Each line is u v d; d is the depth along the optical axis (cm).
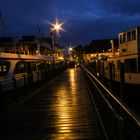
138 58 2084
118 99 617
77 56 10881
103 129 793
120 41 2512
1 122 967
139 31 2166
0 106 1183
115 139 581
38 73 2556
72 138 762
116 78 2473
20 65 2202
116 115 518
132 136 400
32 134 813
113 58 2580
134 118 412
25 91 1669
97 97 1255
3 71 1839
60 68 4556
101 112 1029
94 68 4591
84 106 1231
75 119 980
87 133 805
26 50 2645
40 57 3114
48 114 1080
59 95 1630
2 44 2609
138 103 2058
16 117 1041
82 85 2220
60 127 879
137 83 2061
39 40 3241
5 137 793
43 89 1994
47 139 761
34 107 1244
